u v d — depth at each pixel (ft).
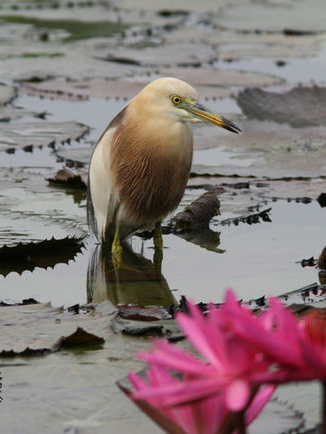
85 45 81.56
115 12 99.30
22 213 39.17
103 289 31.24
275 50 79.25
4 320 24.21
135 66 72.84
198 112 35.65
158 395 9.36
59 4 103.60
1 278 32.12
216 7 101.40
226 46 81.71
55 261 34.50
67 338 22.34
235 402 9.01
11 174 45.21
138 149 36.09
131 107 36.52
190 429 10.67
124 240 38.29
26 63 73.36
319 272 31.89
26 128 53.42
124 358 21.57
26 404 18.47
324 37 85.56
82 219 38.86
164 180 36.40
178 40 84.28
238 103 56.90
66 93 61.87
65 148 49.14
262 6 102.42
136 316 25.22
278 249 34.99
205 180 43.42
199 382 9.34
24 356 21.71
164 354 9.74
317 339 9.80
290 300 27.48
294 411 17.35
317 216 39.50
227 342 9.43
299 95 57.52
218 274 32.30
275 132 53.01
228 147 49.65
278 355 9.10
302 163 46.21
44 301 29.50
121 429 17.03
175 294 30.35
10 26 90.43
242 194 41.86
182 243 36.99
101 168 37.35
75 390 19.21
